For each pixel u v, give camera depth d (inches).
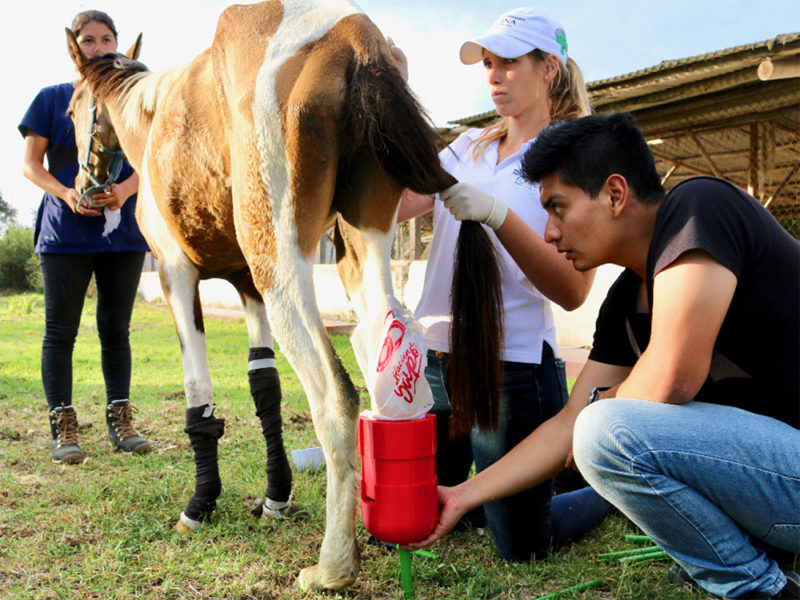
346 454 73.5
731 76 285.3
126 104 105.8
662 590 76.4
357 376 221.6
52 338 135.3
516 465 74.0
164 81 95.8
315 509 101.7
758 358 65.6
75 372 241.9
